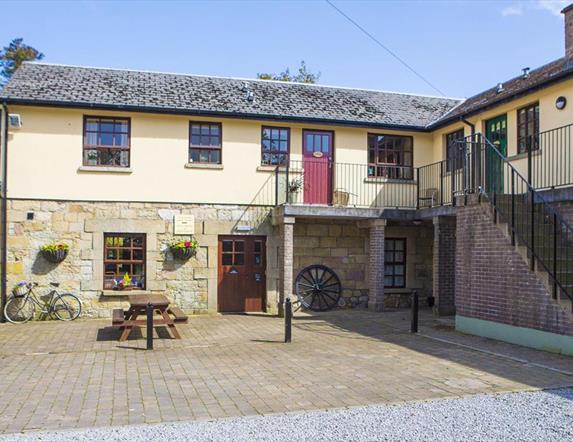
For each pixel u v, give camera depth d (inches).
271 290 573.0
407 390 260.1
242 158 570.3
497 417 219.0
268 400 244.1
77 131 529.7
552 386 266.4
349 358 337.7
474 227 425.4
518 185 494.9
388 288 623.8
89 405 237.1
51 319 514.9
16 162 514.9
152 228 543.8
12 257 510.3
